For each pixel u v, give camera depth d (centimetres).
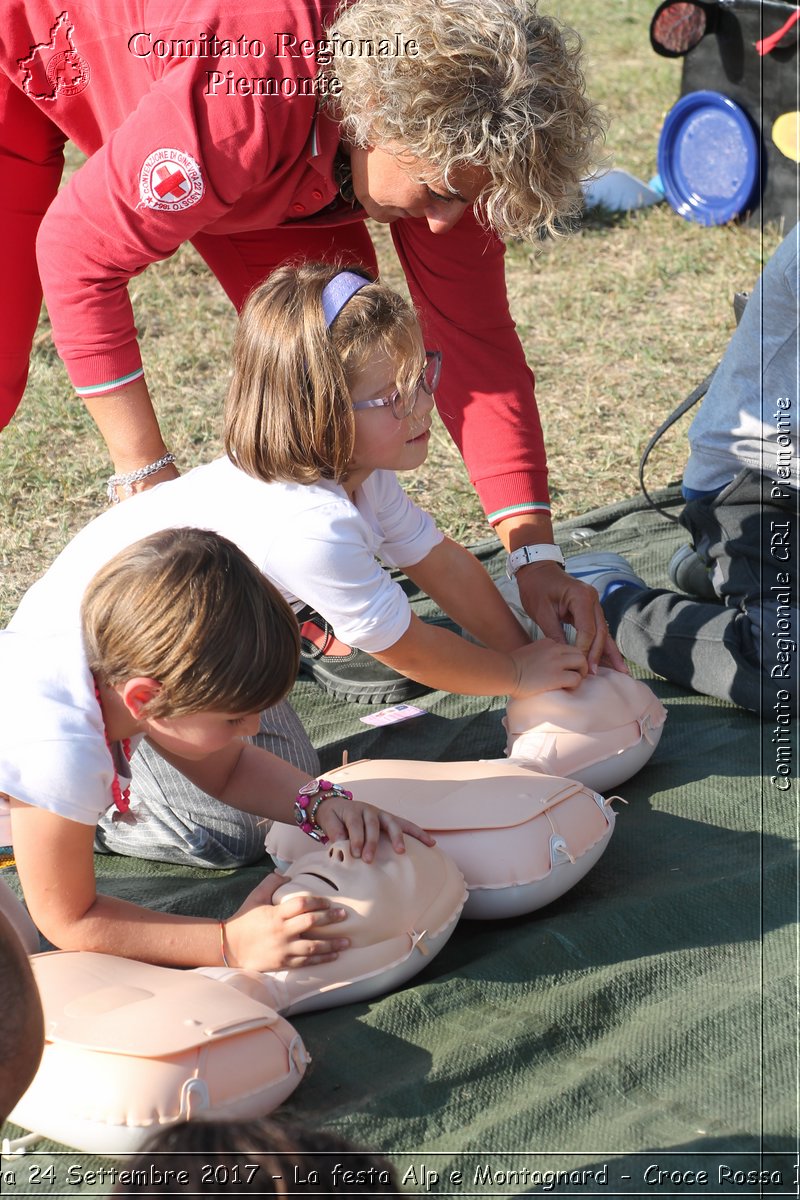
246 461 180
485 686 203
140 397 204
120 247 189
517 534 228
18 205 231
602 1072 151
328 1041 156
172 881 198
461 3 168
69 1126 136
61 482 349
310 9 177
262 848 201
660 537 317
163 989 148
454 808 180
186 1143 106
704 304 485
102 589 151
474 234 221
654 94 736
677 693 252
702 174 558
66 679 152
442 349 229
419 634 191
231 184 185
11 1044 119
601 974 169
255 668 146
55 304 197
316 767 214
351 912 160
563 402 408
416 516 211
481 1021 160
